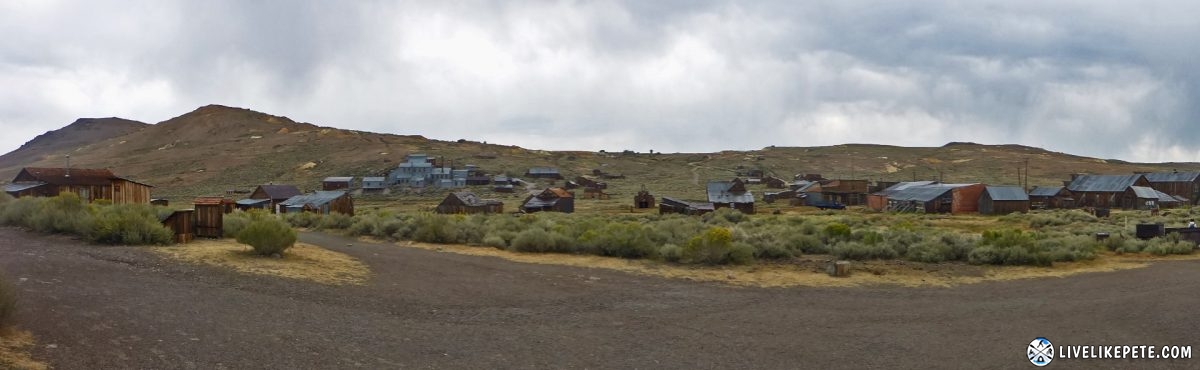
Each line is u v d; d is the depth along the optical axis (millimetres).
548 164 190500
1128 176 93188
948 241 30812
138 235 21828
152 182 158250
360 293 16047
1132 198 85062
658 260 25672
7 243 20141
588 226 36844
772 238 30719
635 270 23203
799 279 21594
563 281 20172
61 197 27516
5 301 9711
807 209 93875
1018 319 14859
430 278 19422
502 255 26969
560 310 15445
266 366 9430
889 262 25516
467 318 14031
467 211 82188
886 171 199500
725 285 20188
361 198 126312
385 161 176625
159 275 15844
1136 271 24469
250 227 20641
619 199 120375
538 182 156875
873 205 96000
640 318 14734
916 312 15766
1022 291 19422
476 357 10883
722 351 11820
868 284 20734
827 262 25469
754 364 10992
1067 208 86562
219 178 163000
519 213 82812
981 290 19672
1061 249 27672
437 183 148250
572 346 11906
